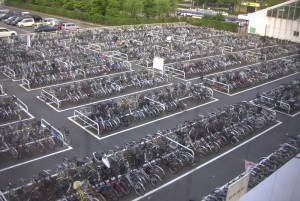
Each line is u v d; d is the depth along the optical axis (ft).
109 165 31.24
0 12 136.56
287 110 54.80
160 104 50.49
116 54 81.10
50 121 46.34
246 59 81.51
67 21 138.62
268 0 176.76
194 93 56.70
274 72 72.13
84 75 64.85
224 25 130.72
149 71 66.13
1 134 38.09
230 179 35.29
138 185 31.71
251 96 60.39
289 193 24.54
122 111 46.60
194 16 151.84
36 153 38.34
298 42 113.80
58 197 29.84
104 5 138.31
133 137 43.11
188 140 38.50
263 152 41.14
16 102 50.06
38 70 63.52
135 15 138.72
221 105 55.42
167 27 121.60
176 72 69.92
